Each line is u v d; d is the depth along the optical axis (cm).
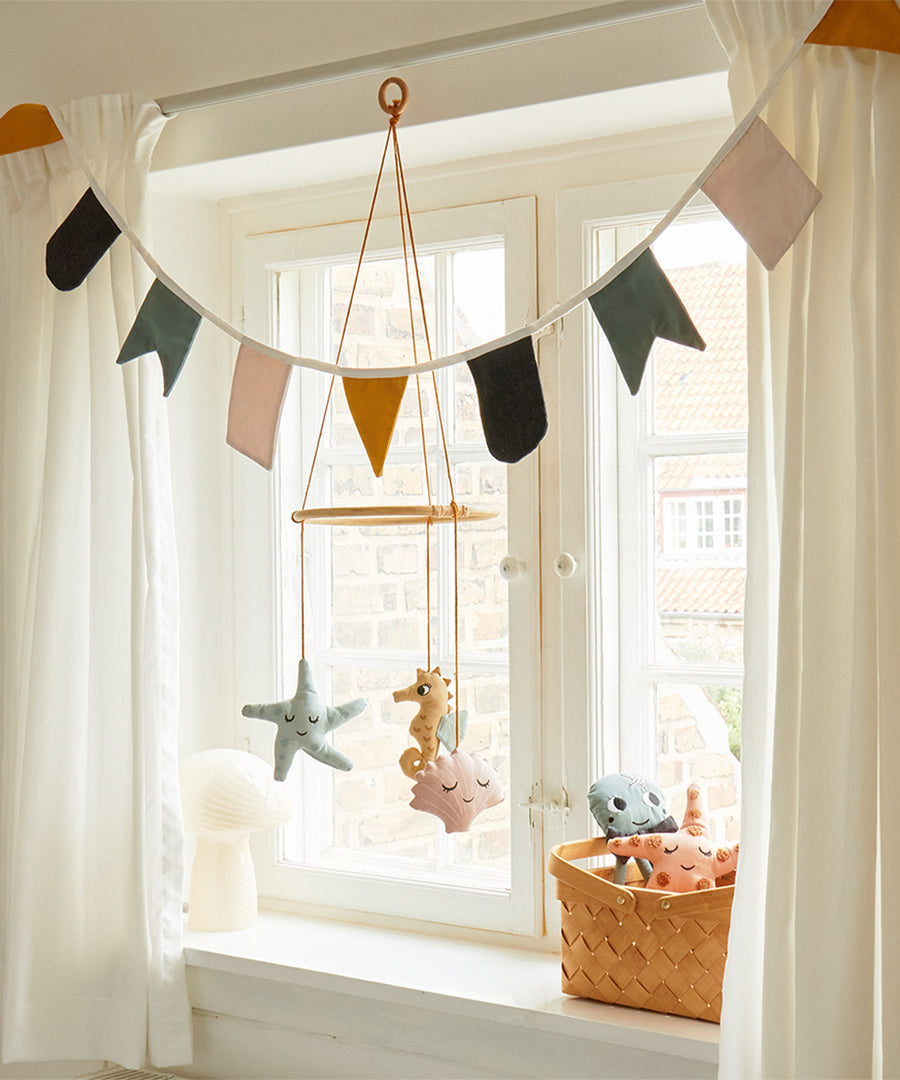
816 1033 122
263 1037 170
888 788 119
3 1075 191
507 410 136
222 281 198
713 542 168
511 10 154
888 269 120
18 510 177
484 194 176
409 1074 160
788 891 125
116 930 171
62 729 173
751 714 131
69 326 173
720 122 158
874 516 121
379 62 153
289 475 198
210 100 166
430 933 181
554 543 172
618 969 149
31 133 174
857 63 123
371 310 193
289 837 197
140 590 168
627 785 155
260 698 196
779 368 131
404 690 157
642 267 131
